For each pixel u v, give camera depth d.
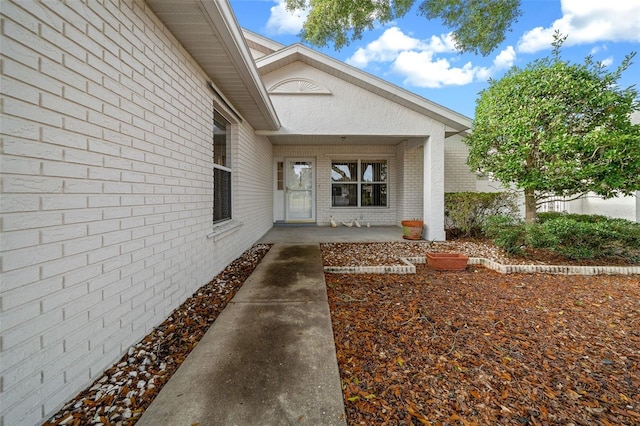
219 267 3.88
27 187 1.26
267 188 7.69
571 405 1.50
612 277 3.82
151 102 2.29
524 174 5.21
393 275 3.88
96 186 1.68
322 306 2.65
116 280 1.85
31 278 1.28
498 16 5.50
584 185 4.84
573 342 2.14
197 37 2.69
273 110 4.98
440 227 6.35
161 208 2.43
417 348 2.03
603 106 4.63
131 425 1.30
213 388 1.51
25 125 1.25
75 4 1.53
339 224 9.05
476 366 1.83
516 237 4.69
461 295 3.11
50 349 1.36
